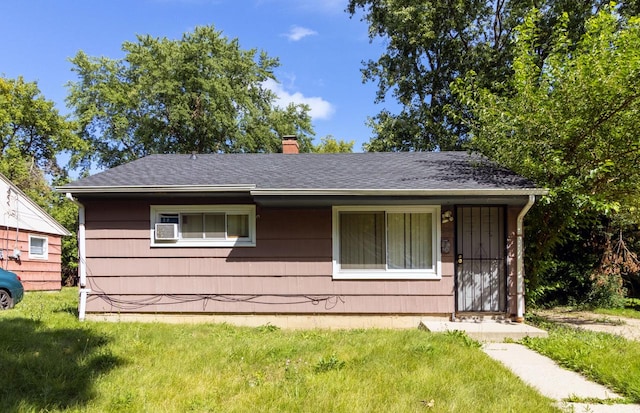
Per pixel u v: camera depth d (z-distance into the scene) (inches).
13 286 414.0
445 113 675.4
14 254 611.5
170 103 985.5
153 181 311.9
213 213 314.7
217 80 983.0
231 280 310.3
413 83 725.9
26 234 642.2
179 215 315.6
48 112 1040.8
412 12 663.8
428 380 173.3
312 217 309.9
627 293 481.1
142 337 247.9
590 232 435.8
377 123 764.0
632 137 286.2
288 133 1109.1
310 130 1171.3
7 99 990.4
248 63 1064.2
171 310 309.7
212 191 297.4
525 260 328.2
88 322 294.5
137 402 153.9
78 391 163.5
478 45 673.0
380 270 308.0
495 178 307.9
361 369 188.2
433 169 341.1
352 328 303.1
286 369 190.9
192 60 977.5
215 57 1012.5
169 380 176.2
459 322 296.8
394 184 294.5
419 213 310.7
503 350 236.1
